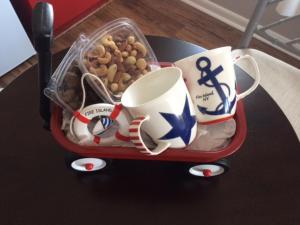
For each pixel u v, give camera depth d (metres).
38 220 0.59
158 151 0.54
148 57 0.64
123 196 0.62
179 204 0.62
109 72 0.58
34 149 0.67
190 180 0.64
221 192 0.63
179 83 0.51
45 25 0.48
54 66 0.80
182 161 0.59
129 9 1.76
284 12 0.98
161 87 0.54
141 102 0.53
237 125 0.61
